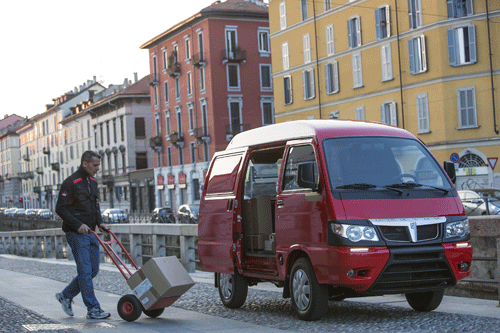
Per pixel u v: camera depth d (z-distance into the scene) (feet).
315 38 163.63
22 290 41.01
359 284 24.34
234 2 212.43
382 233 24.76
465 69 129.90
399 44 140.36
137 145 256.93
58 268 61.98
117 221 198.49
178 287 26.96
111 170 272.31
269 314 29.04
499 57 126.93
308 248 25.90
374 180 26.00
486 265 31.53
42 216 273.95
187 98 217.77
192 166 215.92
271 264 29.04
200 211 34.22
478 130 128.88
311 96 166.81
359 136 27.22
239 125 206.28
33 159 403.34
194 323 26.78
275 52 178.81
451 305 29.04
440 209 26.02
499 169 126.93
